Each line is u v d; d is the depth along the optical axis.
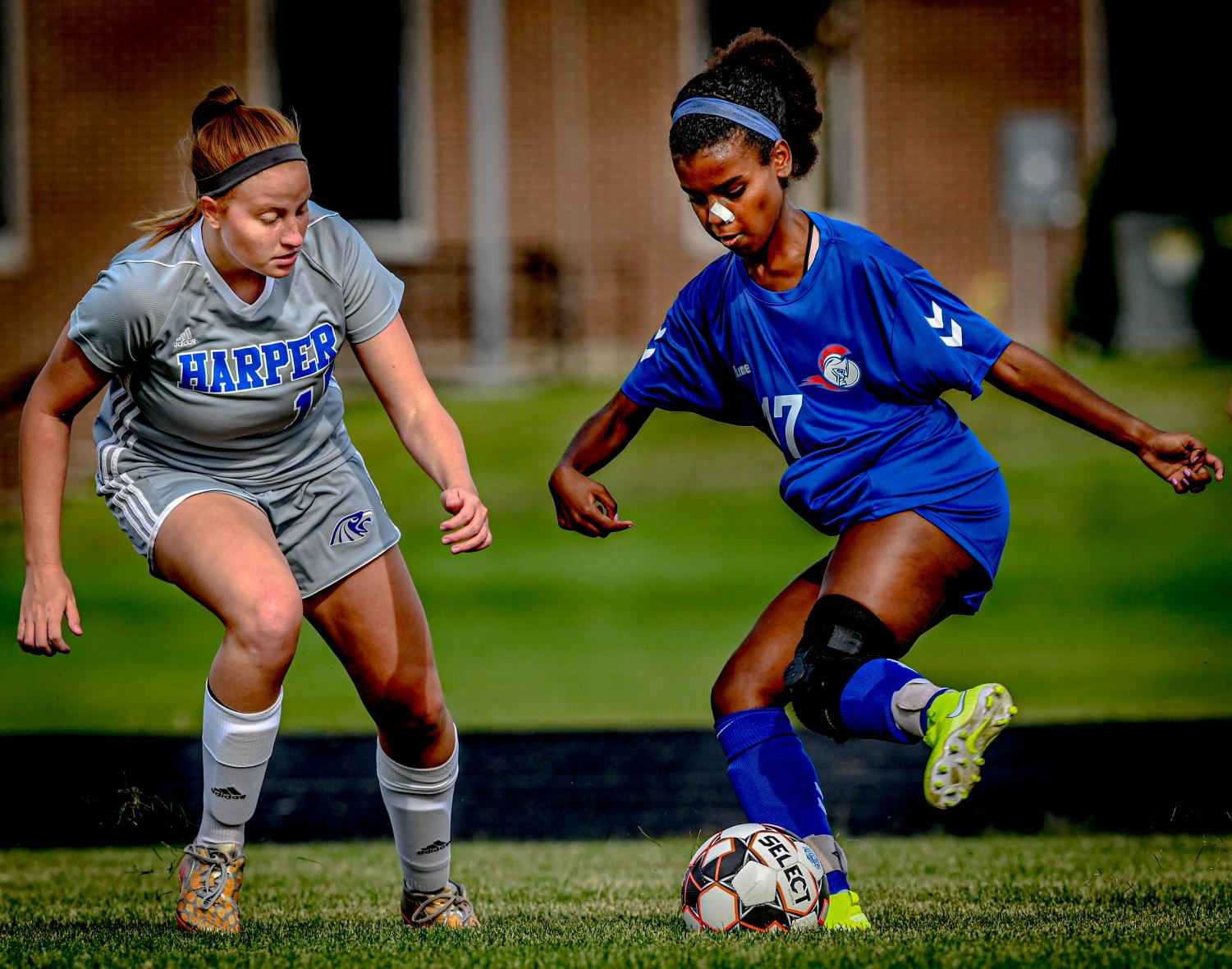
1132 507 63.03
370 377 16.17
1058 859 22.42
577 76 73.50
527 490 64.06
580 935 15.02
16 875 22.23
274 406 15.50
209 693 15.11
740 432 71.44
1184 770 29.17
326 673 50.56
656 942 14.01
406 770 16.58
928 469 15.45
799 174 15.95
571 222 74.00
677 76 73.38
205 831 15.77
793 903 15.09
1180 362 72.69
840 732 14.59
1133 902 17.72
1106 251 73.44
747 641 16.14
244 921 17.31
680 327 16.72
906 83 73.88
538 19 73.25
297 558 15.96
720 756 33.34
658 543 61.66
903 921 15.88
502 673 47.28
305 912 18.64
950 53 73.81
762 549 60.88
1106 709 39.50
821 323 15.50
